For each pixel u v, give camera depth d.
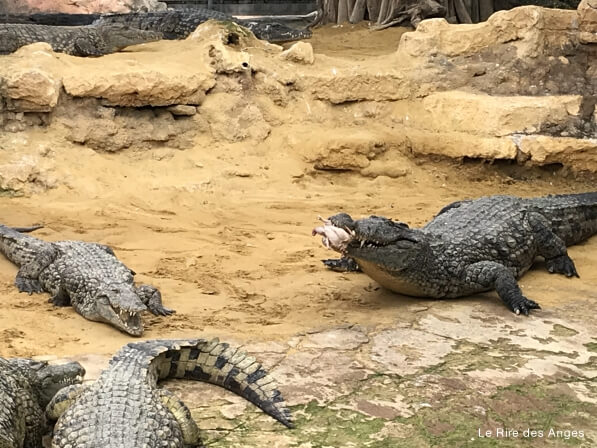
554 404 8.93
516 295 10.42
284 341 9.67
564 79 16.64
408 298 10.66
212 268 11.20
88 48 16.83
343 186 14.77
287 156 15.02
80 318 10.02
